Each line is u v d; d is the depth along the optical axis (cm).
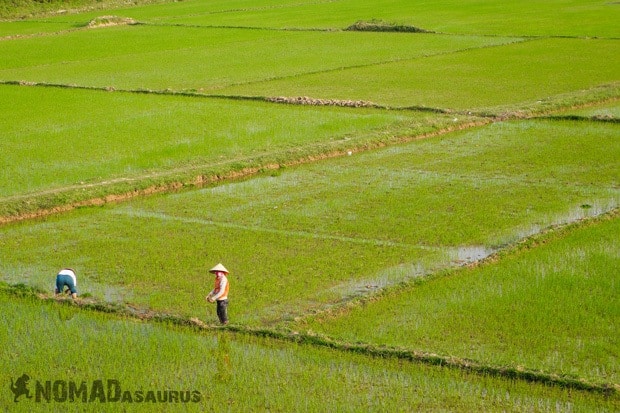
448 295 2238
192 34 8488
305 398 1756
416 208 2986
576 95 4794
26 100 5088
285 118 4425
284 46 7325
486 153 3741
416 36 7712
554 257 2491
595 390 1744
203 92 5191
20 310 2197
